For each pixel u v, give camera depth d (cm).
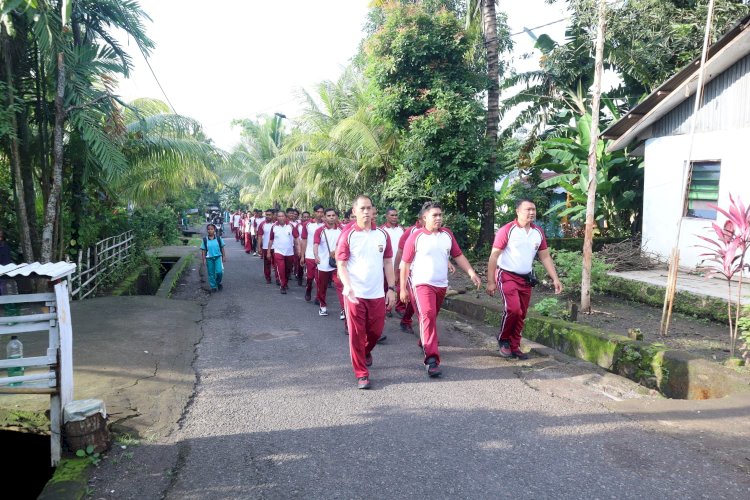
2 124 799
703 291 729
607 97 1616
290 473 341
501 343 606
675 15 1426
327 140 1873
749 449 342
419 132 1283
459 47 1325
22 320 354
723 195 898
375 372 554
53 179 877
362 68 1883
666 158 1012
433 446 374
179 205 2942
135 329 713
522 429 400
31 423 409
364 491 317
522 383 512
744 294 692
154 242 2159
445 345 659
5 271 357
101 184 1172
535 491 311
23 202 879
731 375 436
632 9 1413
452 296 907
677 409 413
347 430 406
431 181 1398
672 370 480
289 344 675
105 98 945
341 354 625
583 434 387
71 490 318
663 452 351
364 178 1823
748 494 299
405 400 468
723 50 846
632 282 825
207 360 603
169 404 458
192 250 2050
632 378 520
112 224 1348
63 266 377
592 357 573
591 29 1482
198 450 376
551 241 1497
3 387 356
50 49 802
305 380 529
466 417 426
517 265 581
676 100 963
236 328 771
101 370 535
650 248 1046
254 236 2205
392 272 543
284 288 1130
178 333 712
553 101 1769
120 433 399
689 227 955
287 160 2111
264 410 450
